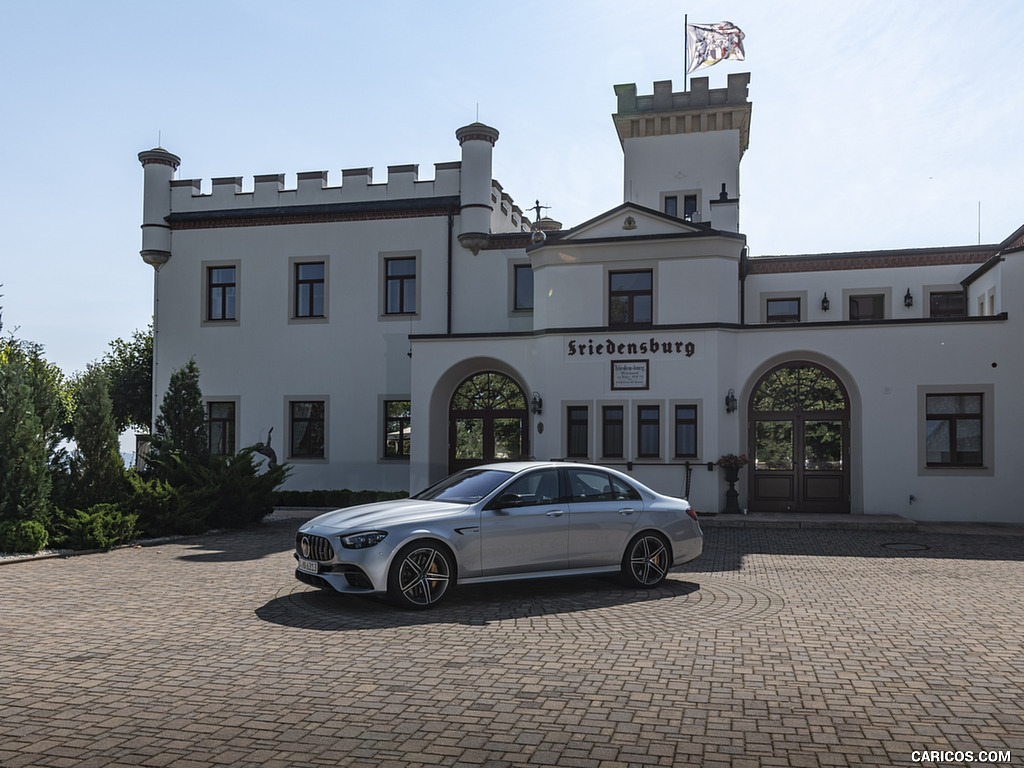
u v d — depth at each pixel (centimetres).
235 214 2667
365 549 873
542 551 959
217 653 695
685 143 2894
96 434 1542
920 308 2589
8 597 958
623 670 643
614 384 2070
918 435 1938
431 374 2247
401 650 707
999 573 1180
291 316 2633
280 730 502
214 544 1483
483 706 550
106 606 904
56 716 528
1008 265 1908
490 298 2527
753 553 1396
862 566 1248
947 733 502
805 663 667
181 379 1817
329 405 2589
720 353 2022
